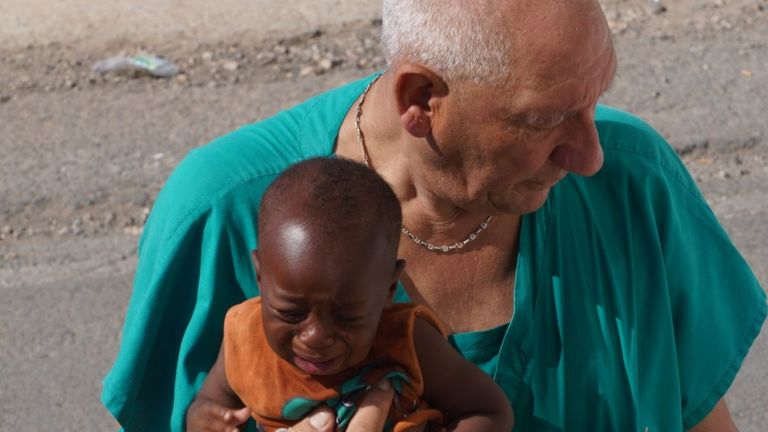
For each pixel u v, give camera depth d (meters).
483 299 2.17
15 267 4.83
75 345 4.52
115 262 4.86
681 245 2.28
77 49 6.14
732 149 5.46
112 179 5.19
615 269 2.20
